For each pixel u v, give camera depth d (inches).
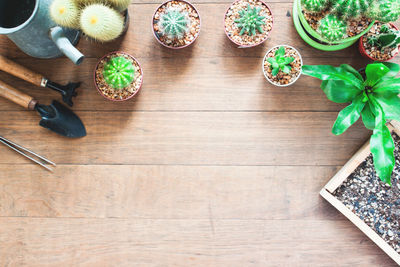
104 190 47.4
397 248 46.1
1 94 44.6
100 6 35.9
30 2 41.5
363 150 43.1
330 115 46.5
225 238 47.3
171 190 47.3
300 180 46.9
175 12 41.0
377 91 40.9
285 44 46.4
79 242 47.5
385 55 43.9
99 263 47.3
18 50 46.3
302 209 46.9
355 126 46.6
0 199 47.1
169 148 47.1
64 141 47.2
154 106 46.9
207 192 47.2
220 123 46.9
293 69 44.9
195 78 46.7
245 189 47.1
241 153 46.9
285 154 46.9
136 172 47.3
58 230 47.6
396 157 46.4
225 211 47.3
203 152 47.0
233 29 44.9
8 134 46.8
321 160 46.9
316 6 38.0
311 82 46.3
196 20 44.9
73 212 47.5
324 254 46.8
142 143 47.1
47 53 42.1
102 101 46.8
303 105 46.6
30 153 47.3
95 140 47.1
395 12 36.2
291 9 45.9
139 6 46.2
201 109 46.8
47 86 45.2
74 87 45.6
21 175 47.3
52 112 46.4
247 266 47.1
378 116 39.3
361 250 46.8
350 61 46.1
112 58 42.0
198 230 47.4
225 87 46.7
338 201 44.6
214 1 46.1
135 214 47.4
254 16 41.7
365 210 46.8
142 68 46.6
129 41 46.6
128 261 47.3
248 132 46.9
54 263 47.5
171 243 47.4
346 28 39.7
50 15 37.3
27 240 47.7
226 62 46.6
